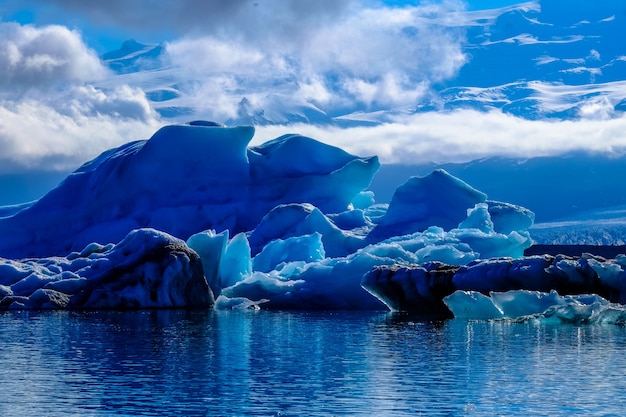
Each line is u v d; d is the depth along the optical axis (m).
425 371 28.30
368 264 49.84
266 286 51.19
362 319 43.44
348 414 23.22
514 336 35.69
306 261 56.19
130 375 27.97
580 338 34.97
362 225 64.62
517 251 54.03
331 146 70.19
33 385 26.50
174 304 49.69
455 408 23.73
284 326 40.50
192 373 28.22
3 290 49.66
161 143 67.00
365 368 28.91
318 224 60.34
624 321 39.31
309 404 24.19
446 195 63.03
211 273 52.91
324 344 34.16
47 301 48.50
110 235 65.25
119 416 23.11
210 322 42.41
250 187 67.38
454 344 33.72
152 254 50.28
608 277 40.75
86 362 30.36
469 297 41.84
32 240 67.44
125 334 37.62
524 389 25.67
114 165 67.81
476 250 52.88
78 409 23.78
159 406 24.03
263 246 60.50
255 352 32.34
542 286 42.25
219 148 67.62
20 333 37.97
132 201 66.56
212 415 23.19
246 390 25.78
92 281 49.91
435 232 56.28
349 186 67.81
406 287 45.53
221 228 65.12
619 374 27.59
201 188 66.75
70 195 68.56
